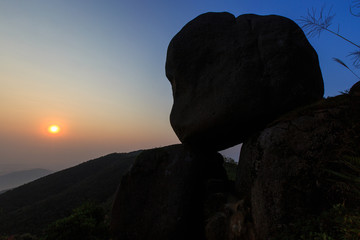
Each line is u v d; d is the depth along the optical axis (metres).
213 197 4.78
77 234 6.34
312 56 4.78
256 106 4.33
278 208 3.18
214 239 4.11
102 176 47.03
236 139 5.31
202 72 5.25
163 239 4.68
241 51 4.79
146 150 5.94
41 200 42.56
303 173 3.20
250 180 3.89
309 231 2.60
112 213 5.51
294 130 3.54
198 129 5.05
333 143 3.18
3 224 31.58
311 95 4.50
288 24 4.76
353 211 2.40
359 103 3.21
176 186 5.06
